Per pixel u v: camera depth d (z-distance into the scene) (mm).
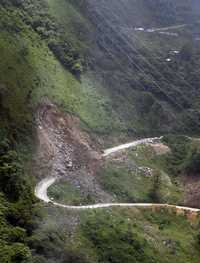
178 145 136375
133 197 105750
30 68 111688
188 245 93312
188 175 122250
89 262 70812
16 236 65125
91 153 113375
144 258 81688
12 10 129375
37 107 105125
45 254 67062
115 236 82500
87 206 92375
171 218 101875
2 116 88438
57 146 104938
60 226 76750
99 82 144375
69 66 134875
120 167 114688
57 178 96938
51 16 145375
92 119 125938
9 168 76062
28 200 76250
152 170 119125
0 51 102312
